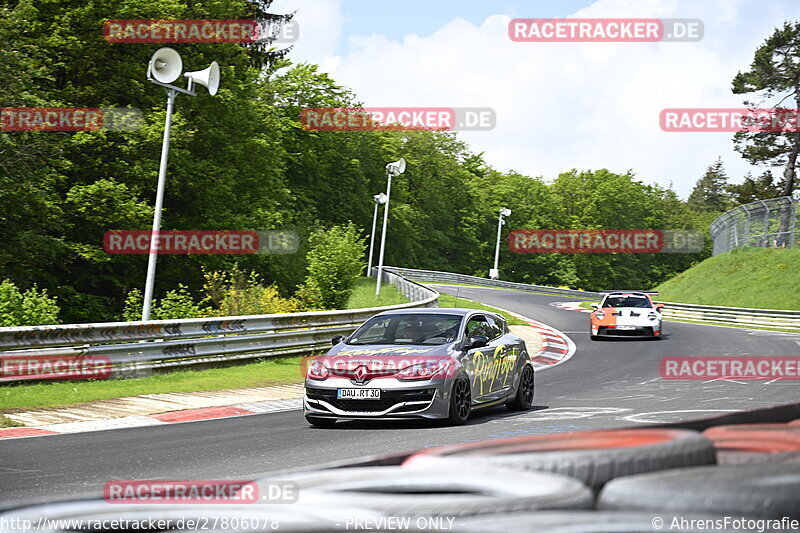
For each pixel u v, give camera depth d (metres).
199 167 37.84
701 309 40.69
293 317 18.48
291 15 42.66
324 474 1.42
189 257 39.56
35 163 29.08
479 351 10.74
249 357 17.19
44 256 31.67
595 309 28.00
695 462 1.30
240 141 42.19
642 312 27.41
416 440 8.83
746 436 1.54
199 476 6.81
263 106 47.22
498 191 123.88
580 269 126.38
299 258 47.09
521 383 11.69
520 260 123.31
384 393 9.76
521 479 1.19
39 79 33.31
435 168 109.00
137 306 22.34
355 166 87.12
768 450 1.40
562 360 21.23
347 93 78.62
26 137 28.41
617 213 130.00
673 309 42.94
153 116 34.44
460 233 116.75
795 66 63.34
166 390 13.33
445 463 1.34
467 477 1.22
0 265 29.72
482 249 120.44
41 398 11.89
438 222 113.50
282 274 44.66
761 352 22.31
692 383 15.27
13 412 10.92
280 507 1.21
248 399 12.88
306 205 78.06
